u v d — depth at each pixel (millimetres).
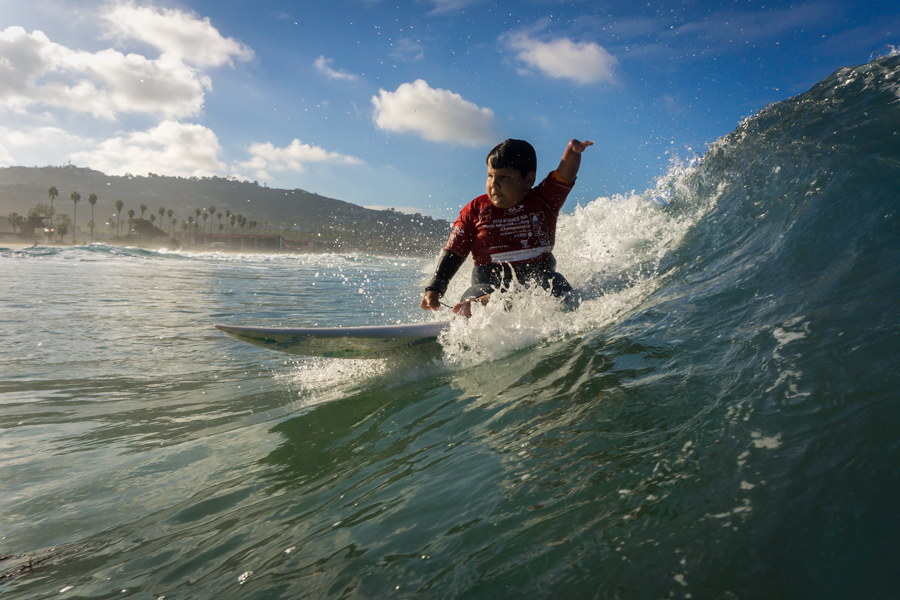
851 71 3076
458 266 2820
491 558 852
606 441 1154
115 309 5371
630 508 873
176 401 2395
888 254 1481
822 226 1864
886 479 738
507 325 2350
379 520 1099
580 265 3568
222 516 1295
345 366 2576
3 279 8164
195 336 3969
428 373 2254
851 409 914
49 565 1138
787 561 663
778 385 1075
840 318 1254
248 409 2211
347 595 863
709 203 3223
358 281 9828
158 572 1072
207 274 11398
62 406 2342
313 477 1453
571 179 2689
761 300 1630
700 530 763
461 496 1103
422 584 838
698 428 1056
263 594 925
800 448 865
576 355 1872
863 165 2047
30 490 1524
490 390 1797
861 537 661
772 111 3371
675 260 2809
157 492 1478
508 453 1251
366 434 1706
